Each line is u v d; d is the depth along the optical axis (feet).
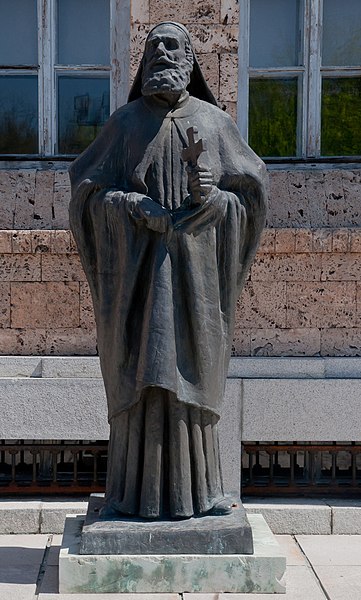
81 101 26.27
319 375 23.35
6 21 26.16
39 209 24.86
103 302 16.69
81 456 24.29
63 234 23.80
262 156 26.16
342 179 25.21
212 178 16.02
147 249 16.29
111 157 16.75
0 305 24.02
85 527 16.48
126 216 16.08
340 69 26.05
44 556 19.25
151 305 16.02
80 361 23.39
